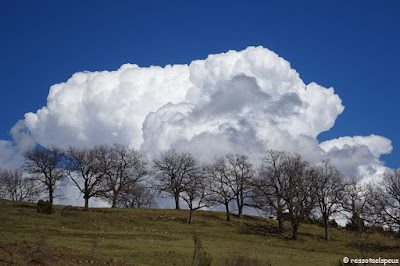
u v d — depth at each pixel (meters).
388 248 59.91
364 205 68.50
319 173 71.62
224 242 56.88
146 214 81.12
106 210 84.25
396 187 66.69
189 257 37.66
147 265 32.41
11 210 69.94
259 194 77.12
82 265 28.95
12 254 27.61
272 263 38.72
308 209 68.75
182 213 86.25
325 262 42.00
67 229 56.47
